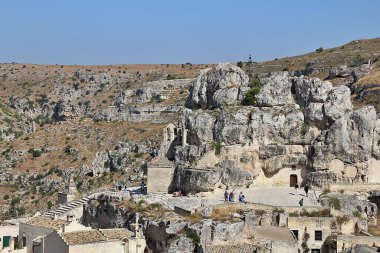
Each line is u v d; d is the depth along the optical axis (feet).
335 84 549.13
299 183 348.38
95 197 361.71
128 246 276.21
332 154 339.77
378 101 459.32
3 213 575.38
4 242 327.67
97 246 266.36
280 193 331.36
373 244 274.98
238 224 279.28
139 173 579.48
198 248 268.62
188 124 364.99
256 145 347.56
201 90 389.80
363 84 502.38
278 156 345.31
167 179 357.20
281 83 360.28
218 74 382.22
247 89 368.68
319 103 346.74
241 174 340.39
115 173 608.60
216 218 288.51
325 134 342.23
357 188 332.80
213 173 332.60
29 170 653.30
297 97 358.02
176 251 269.44
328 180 337.11
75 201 389.80
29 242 308.81
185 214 298.97
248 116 351.87
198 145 356.18
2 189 627.46
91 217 359.46
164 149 385.91
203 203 310.86
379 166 341.41
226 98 368.48
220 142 349.82
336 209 300.40
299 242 289.12
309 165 344.69
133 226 294.66
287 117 349.41
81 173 631.56
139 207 320.29
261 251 264.11
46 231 297.12
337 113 340.59
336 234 289.12
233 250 260.83
